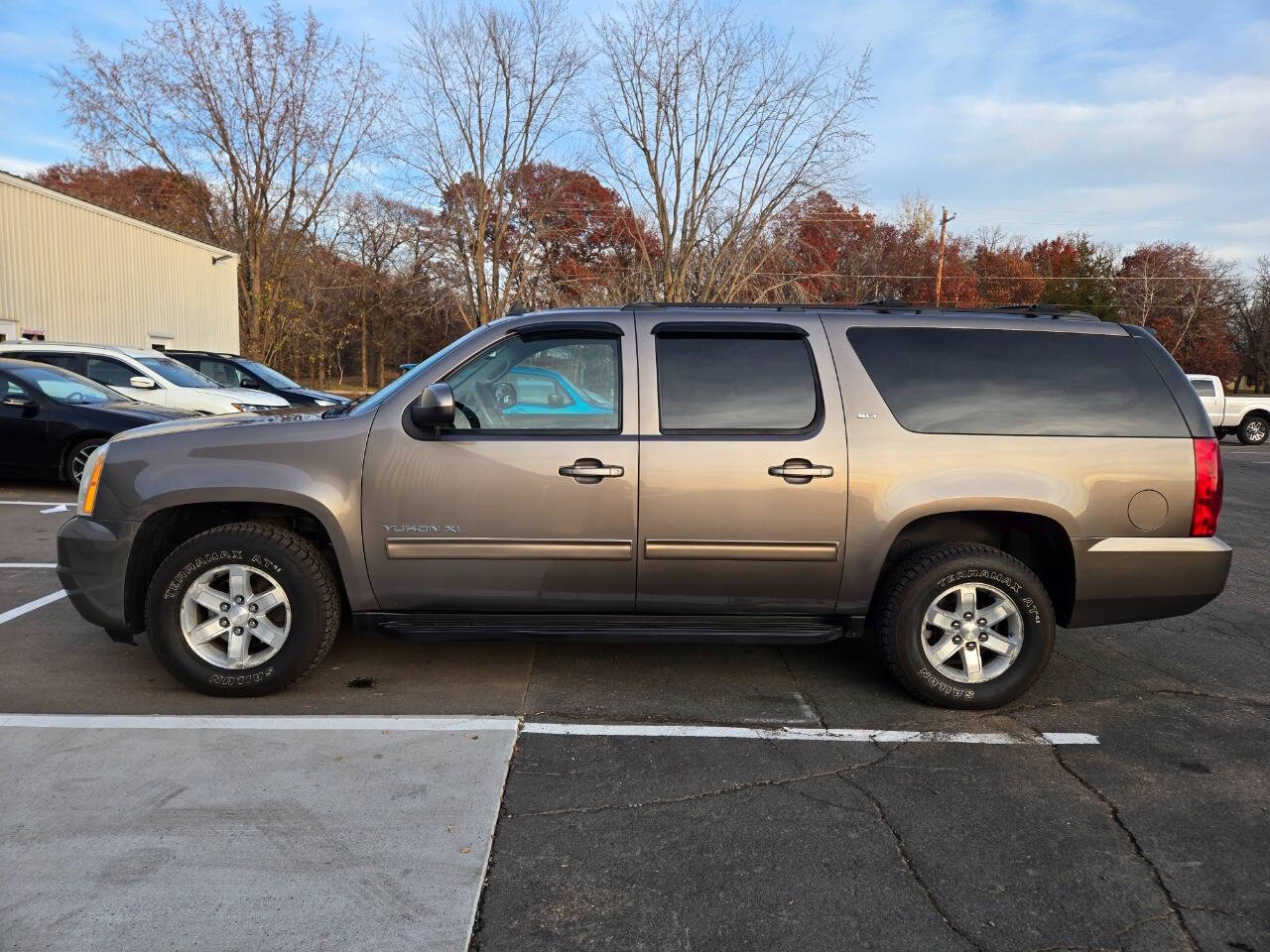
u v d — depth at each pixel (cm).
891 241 4838
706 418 385
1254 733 375
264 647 394
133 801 294
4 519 802
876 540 383
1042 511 380
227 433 386
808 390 389
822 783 321
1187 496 387
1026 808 305
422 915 238
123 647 454
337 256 4928
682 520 380
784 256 2873
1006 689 390
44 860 258
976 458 383
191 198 3481
